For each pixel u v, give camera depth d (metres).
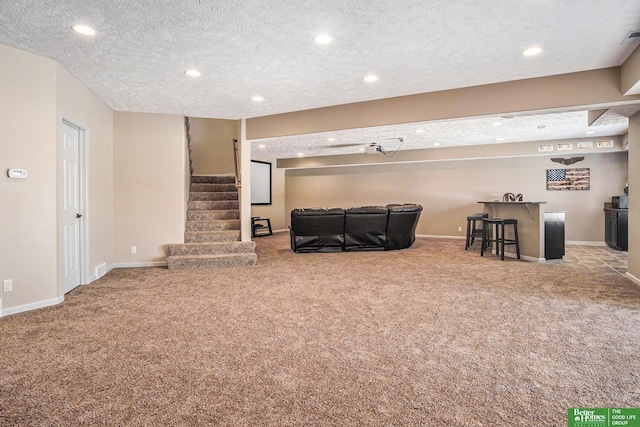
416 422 1.66
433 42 3.04
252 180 9.96
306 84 4.08
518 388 1.96
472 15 2.60
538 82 3.95
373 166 10.39
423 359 2.30
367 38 2.96
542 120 5.81
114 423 1.66
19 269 3.23
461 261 5.90
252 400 1.84
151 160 5.41
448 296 3.76
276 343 2.56
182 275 4.79
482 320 3.02
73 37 2.91
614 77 3.65
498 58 3.39
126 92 4.36
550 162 8.45
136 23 2.67
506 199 7.95
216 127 8.58
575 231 8.22
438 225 9.64
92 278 4.48
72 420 1.68
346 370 2.16
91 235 4.48
